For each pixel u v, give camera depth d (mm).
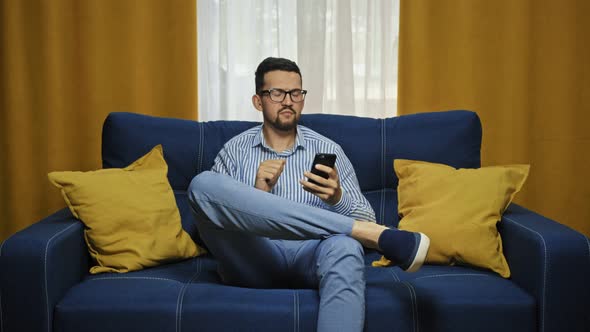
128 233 1922
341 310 1497
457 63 3004
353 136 2260
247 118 3043
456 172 2062
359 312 1511
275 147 2133
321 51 2984
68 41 2986
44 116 3014
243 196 1645
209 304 1576
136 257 1888
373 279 1814
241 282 1790
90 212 1898
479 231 1882
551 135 3070
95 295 1624
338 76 3012
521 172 2027
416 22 2979
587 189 3078
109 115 2250
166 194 2061
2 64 2998
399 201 2135
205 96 3033
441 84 3020
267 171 1872
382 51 3006
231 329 1563
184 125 2289
